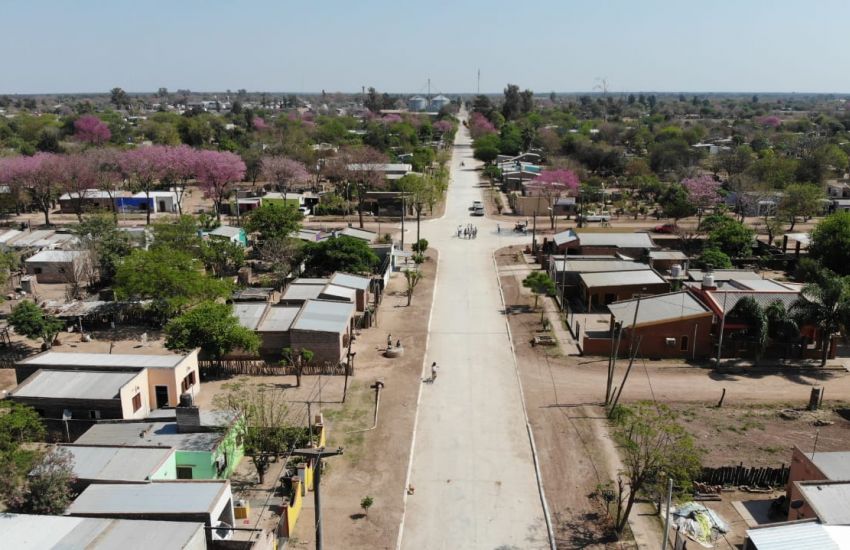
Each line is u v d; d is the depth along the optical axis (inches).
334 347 1902.1
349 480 1362.0
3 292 2529.5
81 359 1697.8
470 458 1460.4
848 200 4340.6
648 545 1167.6
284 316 2050.9
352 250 2723.9
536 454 1467.8
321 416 1520.7
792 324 1925.4
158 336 2190.0
